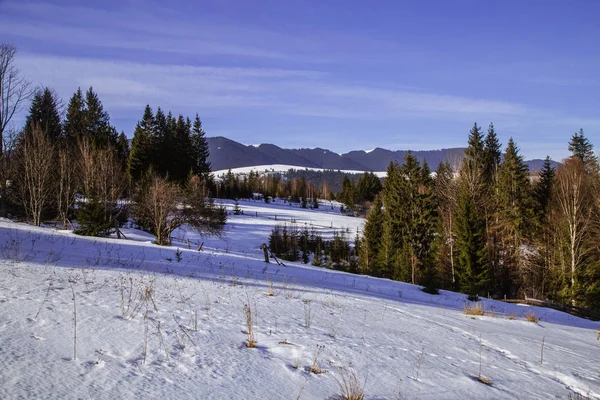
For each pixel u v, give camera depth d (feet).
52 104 174.09
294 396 13.26
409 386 15.76
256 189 463.42
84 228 77.46
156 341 16.70
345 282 59.62
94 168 110.52
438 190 165.99
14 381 11.43
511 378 19.06
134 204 117.70
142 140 226.99
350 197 358.84
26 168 93.71
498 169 157.99
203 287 32.32
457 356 21.85
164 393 12.10
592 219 100.07
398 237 146.61
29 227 70.90
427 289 66.74
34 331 15.83
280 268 62.69
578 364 23.82
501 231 118.42
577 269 93.66
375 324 27.43
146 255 53.16
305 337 20.65
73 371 12.71
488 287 103.19
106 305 21.30
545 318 52.01
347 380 15.33
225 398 12.39
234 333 19.69
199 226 122.11
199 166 294.25
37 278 25.90
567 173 116.37
